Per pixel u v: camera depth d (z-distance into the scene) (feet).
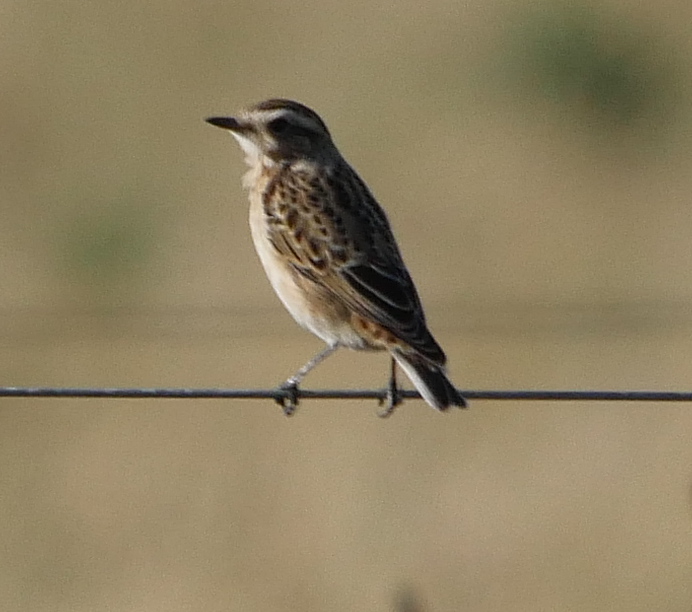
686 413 54.34
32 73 73.41
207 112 70.95
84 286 63.36
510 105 72.64
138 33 75.36
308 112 39.42
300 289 37.45
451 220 62.90
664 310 58.95
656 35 77.15
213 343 58.54
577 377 55.62
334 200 37.81
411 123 70.33
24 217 66.80
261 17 75.82
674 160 69.31
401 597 34.63
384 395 35.60
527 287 59.67
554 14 76.59
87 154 69.41
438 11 77.05
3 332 61.00
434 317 58.54
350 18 75.97
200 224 64.59
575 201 64.80
